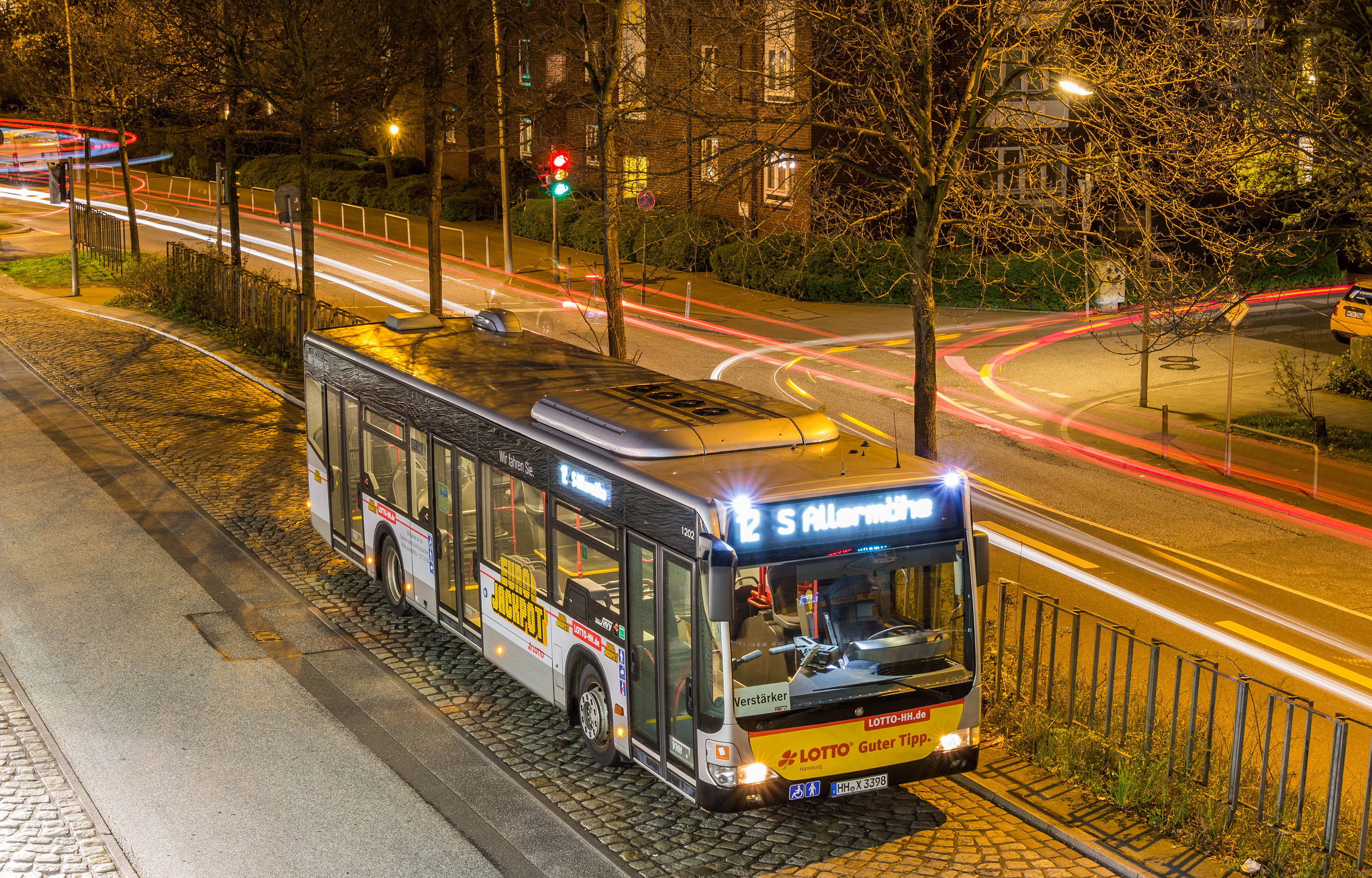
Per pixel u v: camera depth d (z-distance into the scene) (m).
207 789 9.97
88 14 43.69
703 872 8.76
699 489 8.91
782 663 8.76
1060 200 13.34
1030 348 32.25
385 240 50.25
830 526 8.84
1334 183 15.21
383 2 25.53
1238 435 23.75
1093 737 10.11
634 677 9.66
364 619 13.81
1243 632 14.02
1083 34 14.22
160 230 52.06
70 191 35.47
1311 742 11.20
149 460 19.61
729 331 34.25
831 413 24.81
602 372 13.08
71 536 16.17
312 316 26.03
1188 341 31.89
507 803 9.82
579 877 8.73
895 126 13.39
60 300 35.06
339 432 14.90
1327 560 16.69
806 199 37.31
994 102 12.38
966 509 9.25
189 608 13.95
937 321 35.81
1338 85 15.54
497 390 12.34
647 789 10.07
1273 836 8.77
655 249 44.47
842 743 8.92
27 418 21.89
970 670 9.29
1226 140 13.75
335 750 10.72
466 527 12.20
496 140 56.03
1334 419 24.97
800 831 9.30
